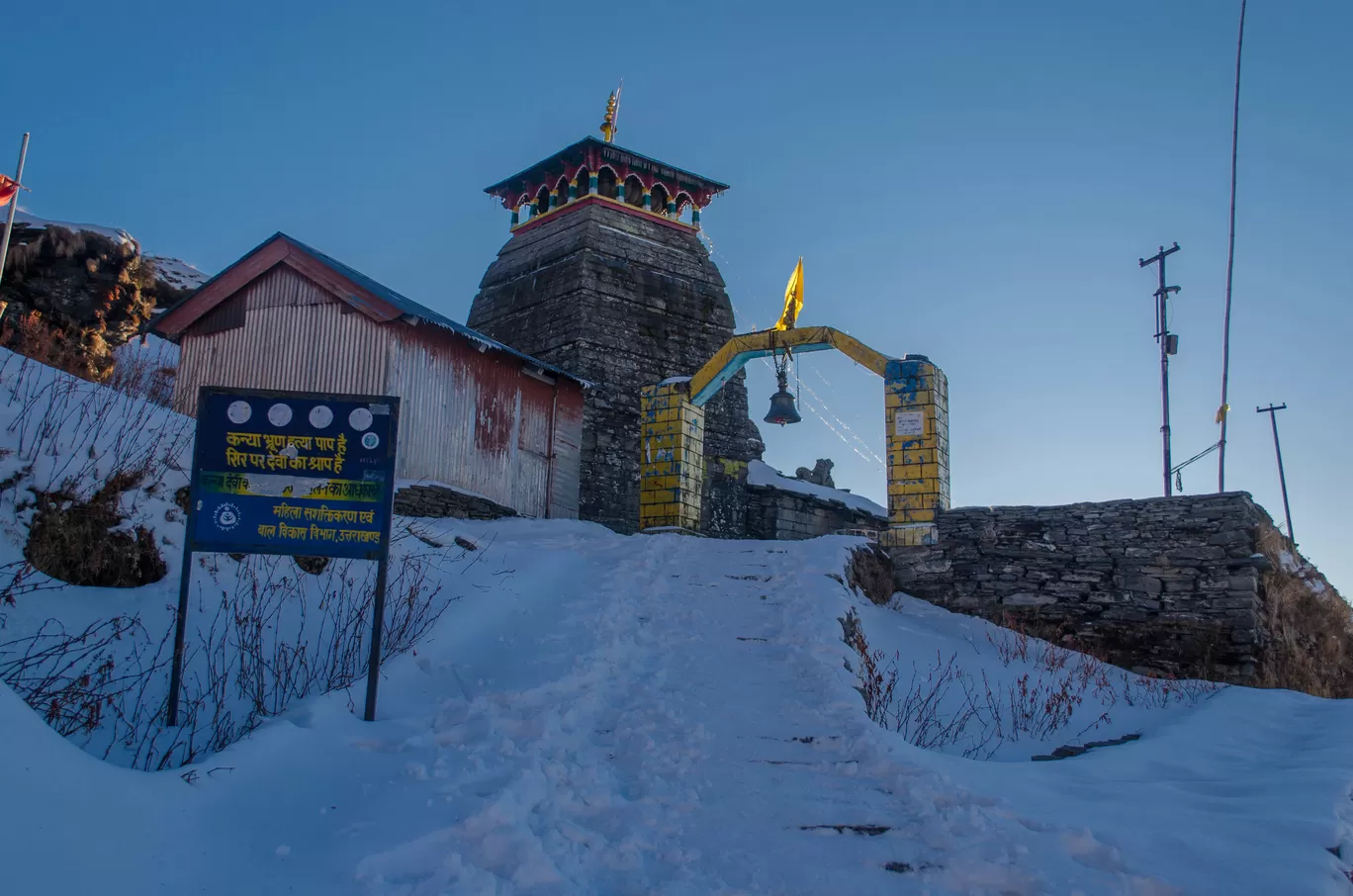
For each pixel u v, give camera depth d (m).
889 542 14.45
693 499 16.83
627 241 22.66
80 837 4.05
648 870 5.03
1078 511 13.52
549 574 10.92
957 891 4.94
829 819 5.71
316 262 15.26
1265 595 12.60
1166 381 20.89
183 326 16.28
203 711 6.48
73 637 6.74
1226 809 5.98
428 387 15.20
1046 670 11.81
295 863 4.54
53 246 18.53
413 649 8.11
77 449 8.27
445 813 5.15
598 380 20.73
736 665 8.74
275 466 6.69
